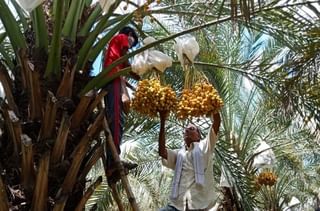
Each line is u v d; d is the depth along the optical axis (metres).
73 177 4.14
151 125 7.91
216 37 8.08
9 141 4.27
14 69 4.52
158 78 4.82
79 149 4.15
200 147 5.38
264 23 5.73
